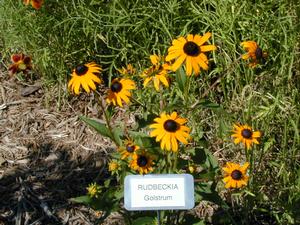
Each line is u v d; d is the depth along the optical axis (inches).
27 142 48.8
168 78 33.9
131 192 30.7
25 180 45.2
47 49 51.3
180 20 48.7
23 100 52.6
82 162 46.9
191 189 30.7
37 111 51.6
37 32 50.9
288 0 45.2
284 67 43.8
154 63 33.4
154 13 48.6
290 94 43.9
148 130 43.8
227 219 39.3
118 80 32.5
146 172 31.8
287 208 39.0
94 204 33.7
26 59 46.2
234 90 45.0
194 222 35.6
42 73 53.4
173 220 35.6
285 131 40.3
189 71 30.4
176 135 29.7
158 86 32.4
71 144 48.5
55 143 48.7
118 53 49.9
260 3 46.5
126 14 48.3
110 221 41.7
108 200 33.9
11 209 42.9
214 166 34.4
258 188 40.5
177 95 44.4
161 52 49.4
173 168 32.8
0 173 45.9
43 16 50.6
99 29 50.0
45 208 42.9
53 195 44.0
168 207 30.8
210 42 48.0
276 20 44.7
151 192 30.7
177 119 30.2
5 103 52.6
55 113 51.3
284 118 42.5
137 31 48.9
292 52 42.9
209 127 45.9
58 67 51.5
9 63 56.0
